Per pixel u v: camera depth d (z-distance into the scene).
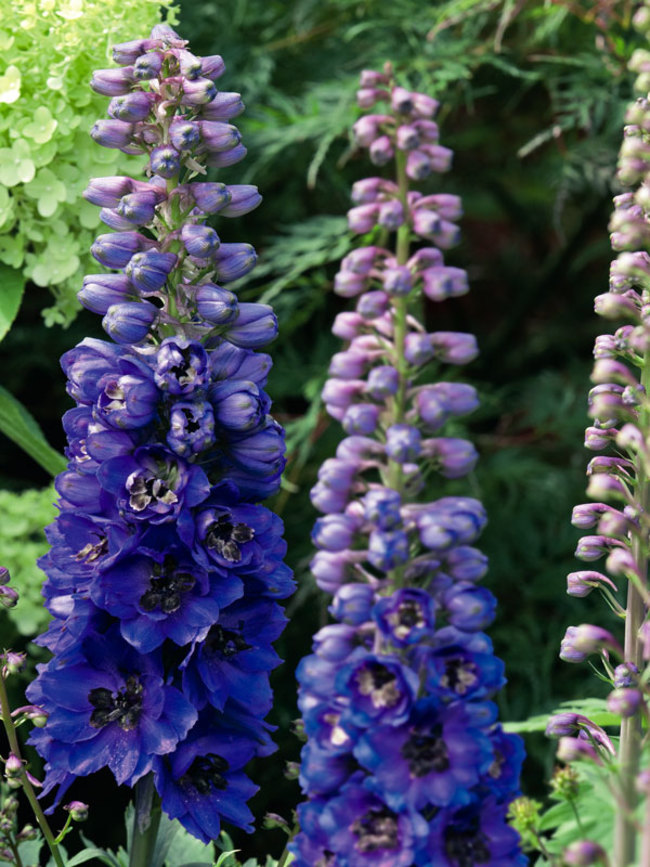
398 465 1.19
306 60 2.56
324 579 1.20
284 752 2.26
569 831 1.30
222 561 1.29
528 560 2.49
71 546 1.31
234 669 1.32
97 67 1.60
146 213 1.31
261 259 2.39
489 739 1.18
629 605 1.33
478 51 2.27
